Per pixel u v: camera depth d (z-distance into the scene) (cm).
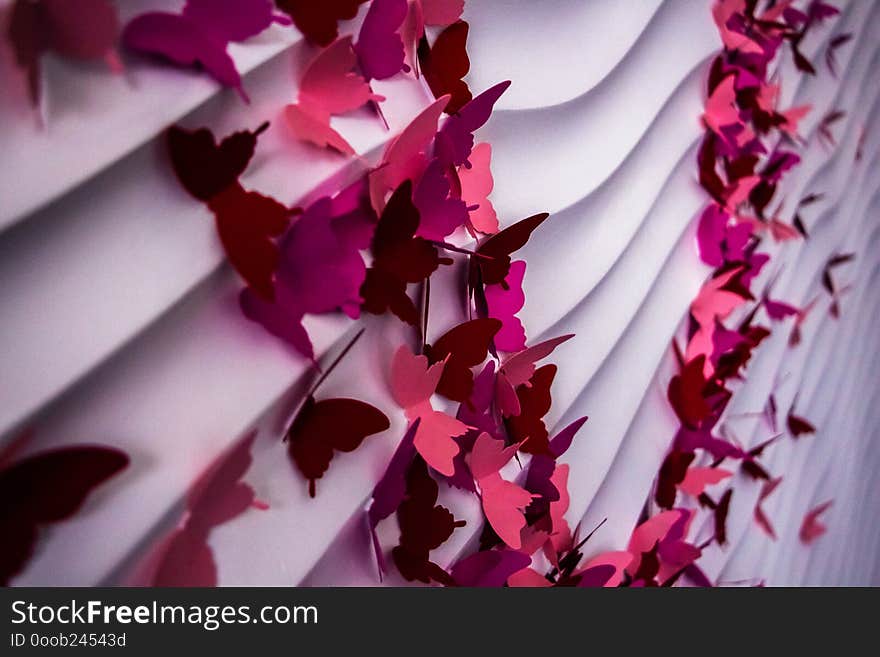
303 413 40
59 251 31
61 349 30
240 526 37
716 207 91
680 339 87
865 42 141
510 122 59
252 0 37
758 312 108
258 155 40
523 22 62
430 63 53
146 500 33
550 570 63
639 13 78
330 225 40
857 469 157
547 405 57
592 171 69
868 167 149
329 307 41
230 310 38
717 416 89
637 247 78
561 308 63
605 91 72
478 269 51
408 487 46
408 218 43
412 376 46
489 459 50
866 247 153
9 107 30
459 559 52
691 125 88
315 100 43
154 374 34
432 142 48
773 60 108
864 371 157
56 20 32
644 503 79
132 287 33
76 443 31
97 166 32
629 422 74
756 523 114
